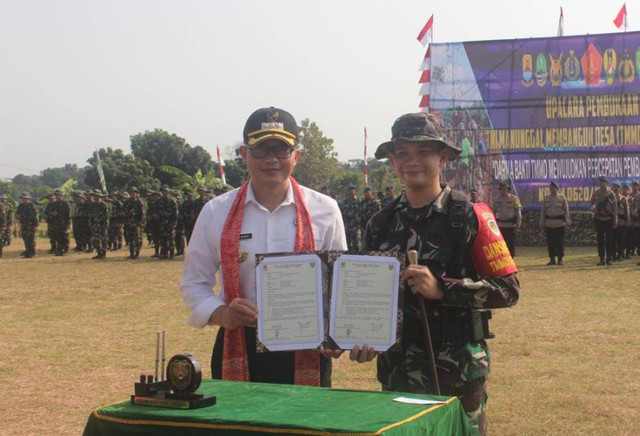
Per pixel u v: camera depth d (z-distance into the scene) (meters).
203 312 3.49
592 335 9.34
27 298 13.79
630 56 24.72
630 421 5.95
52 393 7.04
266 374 3.50
